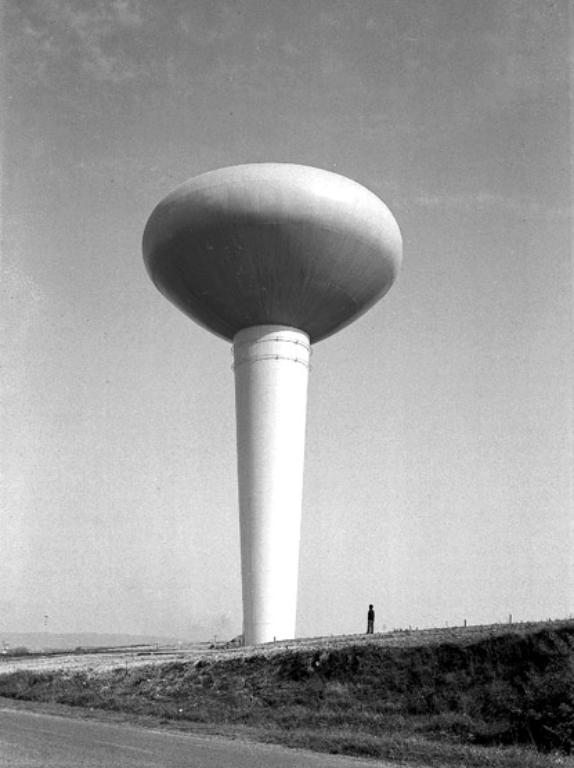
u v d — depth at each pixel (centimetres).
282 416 4150
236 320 4297
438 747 1667
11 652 6025
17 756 1461
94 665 3316
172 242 4075
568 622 2331
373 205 4119
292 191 3909
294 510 4084
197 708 2427
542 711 1812
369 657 2438
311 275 4072
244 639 3947
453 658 2272
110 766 1354
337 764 1455
